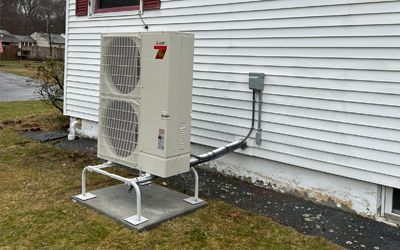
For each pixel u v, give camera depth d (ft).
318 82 14.80
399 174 13.08
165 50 12.74
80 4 24.45
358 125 13.91
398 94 12.95
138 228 12.48
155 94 13.07
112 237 12.12
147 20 20.75
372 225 13.44
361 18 13.58
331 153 14.65
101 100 14.55
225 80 17.71
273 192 16.43
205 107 18.53
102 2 23.53
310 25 14.87
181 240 12.10
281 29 15.69
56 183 16.94
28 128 29.14
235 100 17.44
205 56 18.38
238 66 17.21
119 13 22.18
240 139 17.06
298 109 15.43
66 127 29.25
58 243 11.69
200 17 18.42
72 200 14.92
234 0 17.10
